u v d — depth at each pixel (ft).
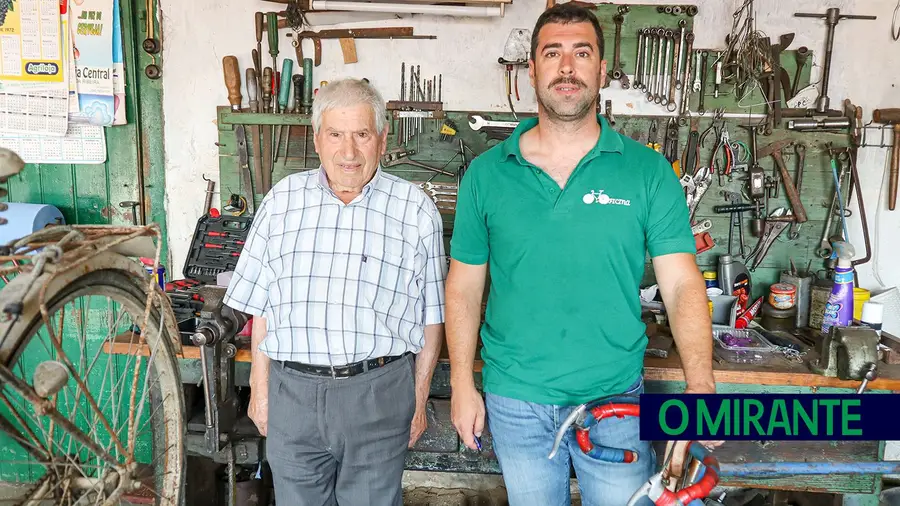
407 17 9.04
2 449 6.89
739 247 9.20
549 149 5.65
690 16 8.77
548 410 5.44
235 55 9.21
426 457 7.39
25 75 9.04
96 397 9.18
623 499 5.31
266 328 5.98
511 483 5.59
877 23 8.77
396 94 9.21
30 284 3.21
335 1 8.77
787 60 8.86
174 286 8.08
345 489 5.77
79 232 3.71
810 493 8.23
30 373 9.09
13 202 9.27
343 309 5.52
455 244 5.86
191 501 7.66
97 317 9.27
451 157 9.09
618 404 4.58
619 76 8.86
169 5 9.13
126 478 3.91
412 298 5.86
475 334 5.82
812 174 8.97
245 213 9.34
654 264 5.51
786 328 8.54
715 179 9.07
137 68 9.27
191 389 7.48
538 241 5.35
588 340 5.36
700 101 8.89
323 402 5.52
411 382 5.89
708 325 5.19
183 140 9.42
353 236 5.65
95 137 9.35
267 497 7.89
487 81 9.12
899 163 8.88
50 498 3.82
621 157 5.42
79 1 8.98
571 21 5.34
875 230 9.16
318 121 5.52
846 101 8.86
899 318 8.64
